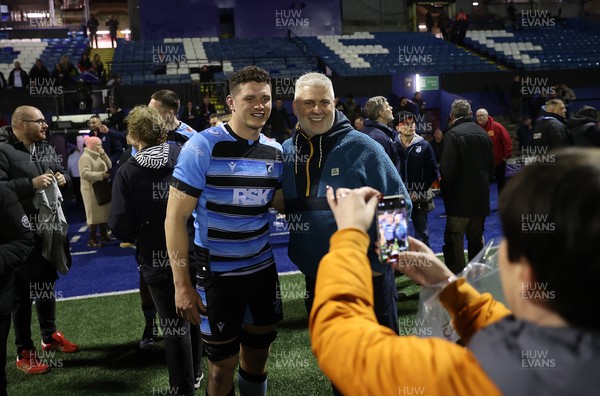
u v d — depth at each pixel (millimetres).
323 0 20547
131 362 3447
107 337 3900
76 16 24828
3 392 2689
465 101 4258
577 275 543
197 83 14578
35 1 24766
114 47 20203
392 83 15852
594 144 5605
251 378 2420
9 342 3900
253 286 2273
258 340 2367
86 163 6777
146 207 2613
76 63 16844
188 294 2156
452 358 624
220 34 20078
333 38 19547
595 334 551
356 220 806
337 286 737
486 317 929
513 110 15539
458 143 4090
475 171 4117
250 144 2205
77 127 11797
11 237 2561
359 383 662
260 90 2127
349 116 12750
